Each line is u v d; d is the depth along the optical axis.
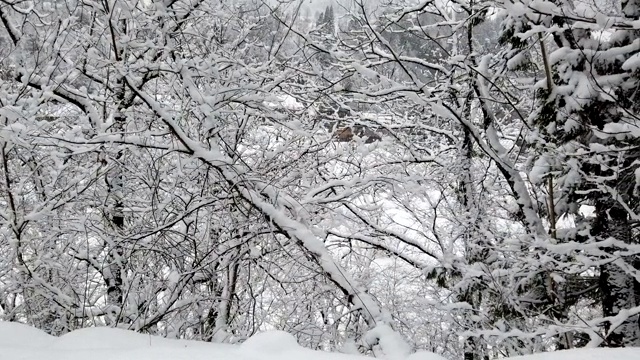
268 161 8.06
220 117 6.82
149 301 7.14
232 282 7.98
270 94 6.93
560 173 6.76
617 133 5.25
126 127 7.12
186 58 7.12
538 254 6.71
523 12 5.71
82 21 7.17
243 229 7.58
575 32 6.51
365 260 9.57
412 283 9.39
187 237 7.33
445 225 9.05
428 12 9.19
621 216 6.74
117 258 7.48
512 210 8.14
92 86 8.21
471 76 8.06
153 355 3.26
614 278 6.75
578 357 3.26
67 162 7.50
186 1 7.32
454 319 7.59
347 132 9.06
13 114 5.95
